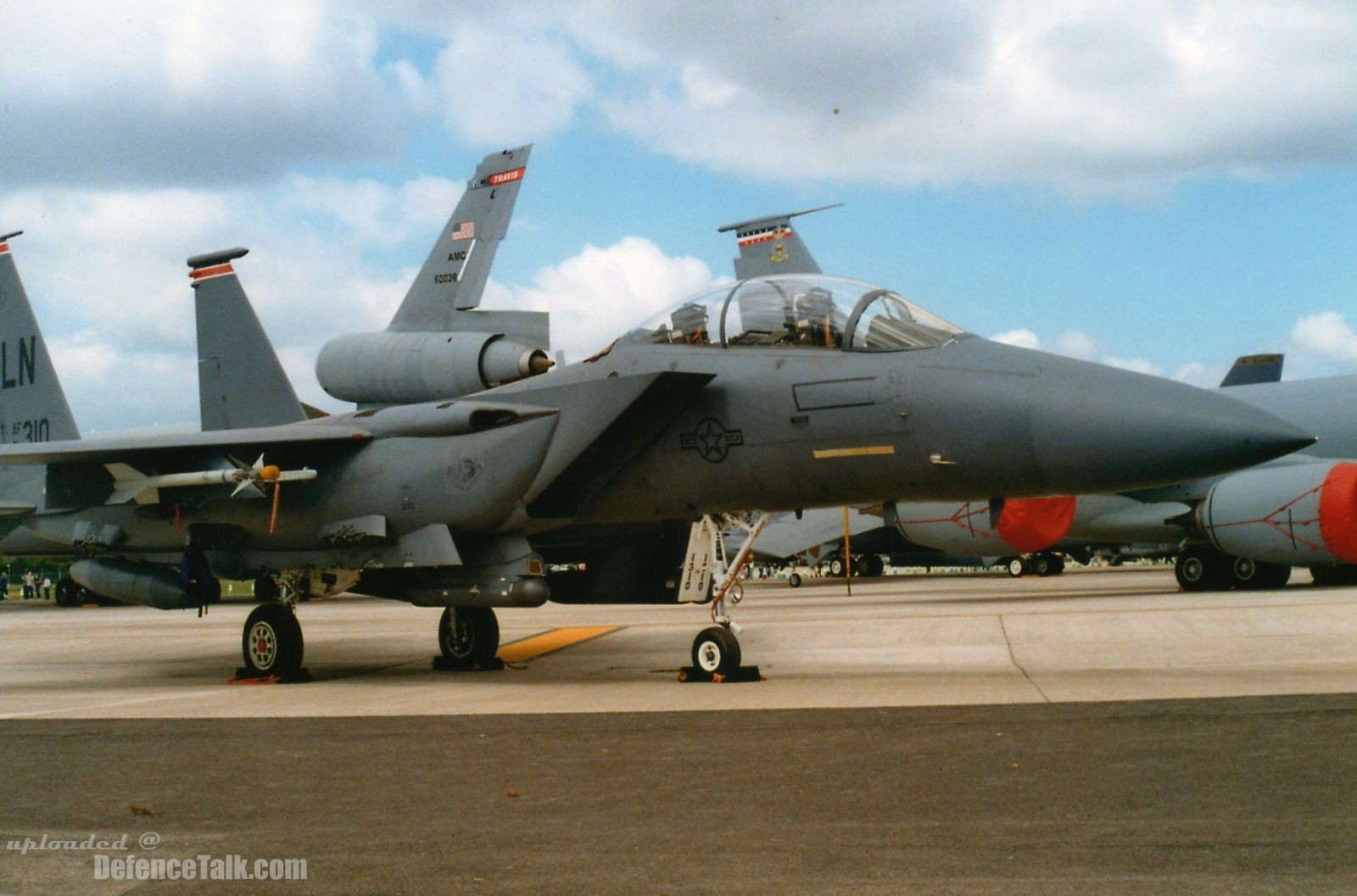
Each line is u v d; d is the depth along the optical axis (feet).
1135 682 30.27
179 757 22.45
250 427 50.19
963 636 46.24
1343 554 67.05
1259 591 71.72
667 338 36.04
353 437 37.01
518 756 21.61
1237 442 28.07
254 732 25.49
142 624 82.07
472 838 15.53
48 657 53.01
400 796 18.35
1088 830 14.96
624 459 35.76
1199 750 19.90
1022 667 35.40
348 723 26.63
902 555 136.36
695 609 76.84
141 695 34.83
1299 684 28.48
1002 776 18.39
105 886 13.82
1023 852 14.08
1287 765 18.52
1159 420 28.68
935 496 32.19
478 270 62.75
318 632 63.41
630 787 18.45
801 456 33.19
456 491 35.53
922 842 14.67
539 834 15.67
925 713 25.31
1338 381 78.02
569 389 35.22
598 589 40.57
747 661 40.01
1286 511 68.03
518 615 74.08
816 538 115.96
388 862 14.48
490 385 52.49
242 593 172.65
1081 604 63.10
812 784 18.25
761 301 34.96
